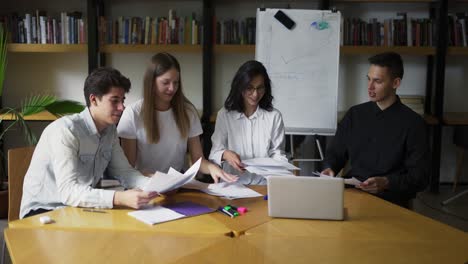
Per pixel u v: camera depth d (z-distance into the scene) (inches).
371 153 93.0
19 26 156.4
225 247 51.8
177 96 88.4
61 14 156.3
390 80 89.8
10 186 78.0
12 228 57.0
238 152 96.3
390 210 67.8
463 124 153.6
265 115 95.8
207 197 73.9
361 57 170.6
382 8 167.3
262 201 72.0
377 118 93.1
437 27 154.1
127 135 87.0
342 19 156.0
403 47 154.7
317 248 51.9
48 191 72.2
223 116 96.5
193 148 94.1
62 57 171.8
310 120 143.7
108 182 79.3
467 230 128.0
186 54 171.8
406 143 90.6
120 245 51.7
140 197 64.4
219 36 158.4
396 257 49.6
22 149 79.7
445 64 161.9
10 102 174.2
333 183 61.8
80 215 62.5
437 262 48.4
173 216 62.6
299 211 62.8
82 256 48.3
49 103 127.1
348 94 172.9
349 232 57.9
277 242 53.8
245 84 90.3
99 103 71.1
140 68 171.5
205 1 152.9
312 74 142.8
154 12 167.8
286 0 166.1
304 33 141.8
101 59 166.4
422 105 162.4
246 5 167.0
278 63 143.0
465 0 159.6
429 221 62.8
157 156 90.0
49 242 52.2
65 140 69.3
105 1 167.2
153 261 47.3
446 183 175.3
